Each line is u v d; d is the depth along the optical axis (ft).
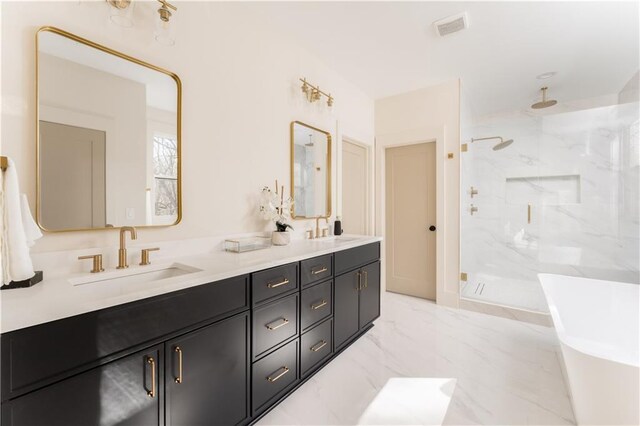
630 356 6.30
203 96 5.58
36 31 3.65
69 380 2.60
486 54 8.18
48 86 3.75
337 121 9.55
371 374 6.04
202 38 5.57
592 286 7.38
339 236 9.16
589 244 11.15
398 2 6.13
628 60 8.41
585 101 11.27
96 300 2.74
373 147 11.78
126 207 4.49
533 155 12.17
